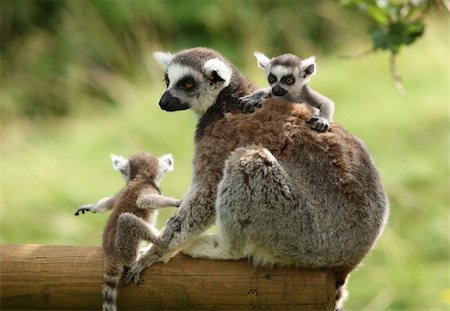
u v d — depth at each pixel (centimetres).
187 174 1806
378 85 2192
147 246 875
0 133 2267
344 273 858
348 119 2011
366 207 841
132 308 825
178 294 815
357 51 2403
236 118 874
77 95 2456
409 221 1667
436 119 1966
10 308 849
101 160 1966
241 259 832
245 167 814
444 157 1820
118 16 2570
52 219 1744
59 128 2325
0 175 1938
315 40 2567
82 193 1816
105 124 2220
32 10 2648
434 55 2280
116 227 827
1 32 2627
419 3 1038
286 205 814
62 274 830
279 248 817
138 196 852
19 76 2514
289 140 844
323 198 827
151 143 2014
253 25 2538
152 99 2234
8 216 1764
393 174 1770
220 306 814
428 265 1562
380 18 1048
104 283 814
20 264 839
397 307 1452
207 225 844
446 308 1422
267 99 895
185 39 2552
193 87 929
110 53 2522
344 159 845
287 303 802
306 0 2606
